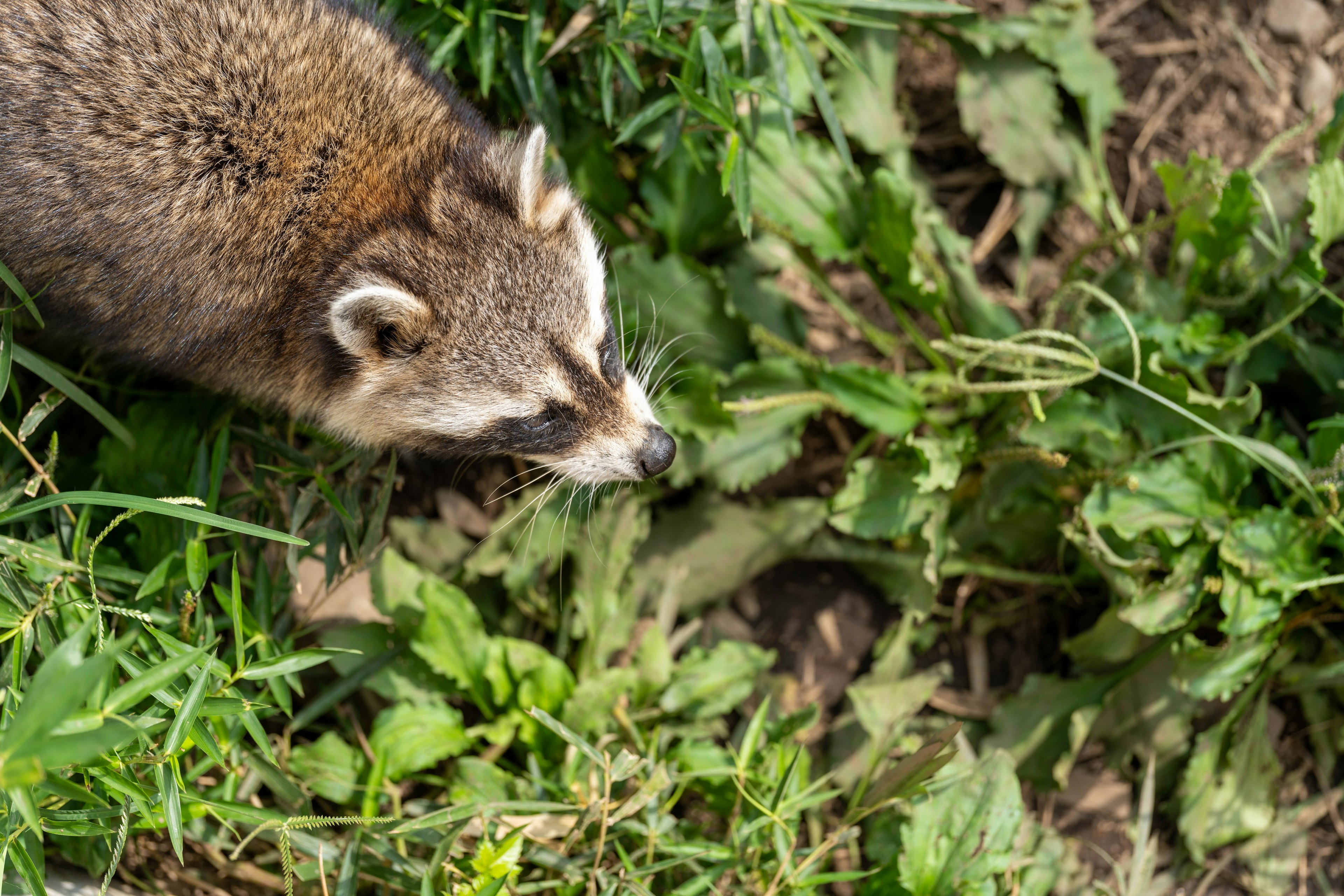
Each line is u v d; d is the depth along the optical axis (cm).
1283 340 211
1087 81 217
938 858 204
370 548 204
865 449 216
